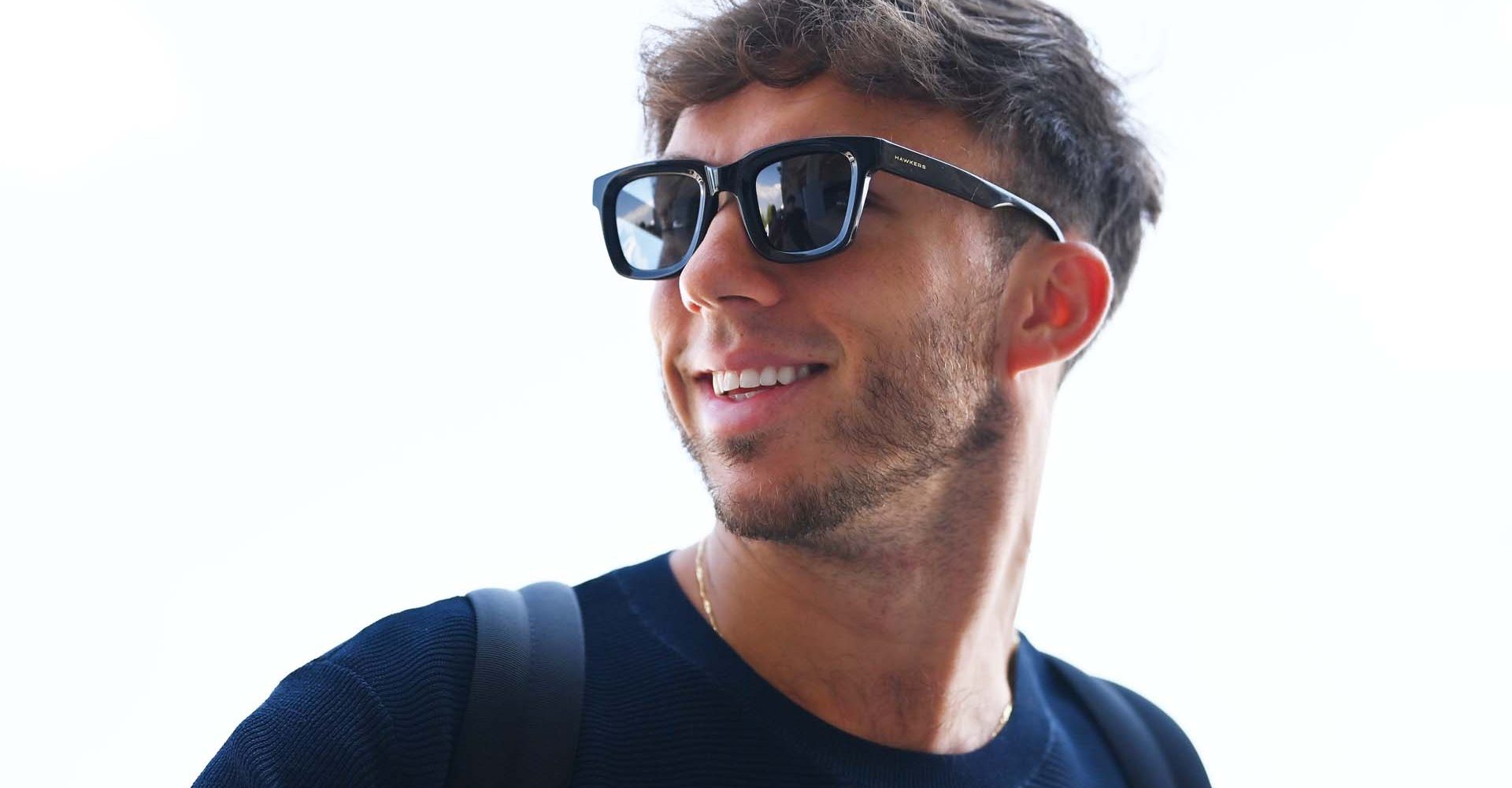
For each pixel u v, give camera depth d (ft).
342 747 2.87
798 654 3.43
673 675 3.33
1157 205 4.86
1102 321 3.79
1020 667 4.08
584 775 3.04
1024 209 3.66
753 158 3.28
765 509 3.21
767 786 3.20
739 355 3.23
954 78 3.58
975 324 3.52
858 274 3.26
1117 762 4.16
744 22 3.52
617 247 3.68
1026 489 3.81
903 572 3.42
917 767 3.42
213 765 2.94
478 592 3.41
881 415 3.26
